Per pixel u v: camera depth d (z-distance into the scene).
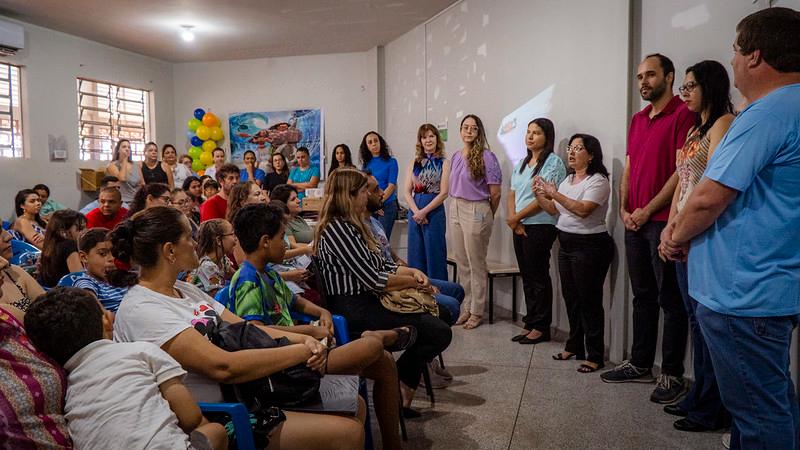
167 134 8.90
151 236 1.74
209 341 1.71
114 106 8.02
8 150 6.54
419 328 2.68
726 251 1.65
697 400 2.68
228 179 5.12
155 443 1.32
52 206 6.19
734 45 1.70
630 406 2.92
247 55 8.54
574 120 4.11
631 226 3.14
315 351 1.83
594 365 3.47
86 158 7.55
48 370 1.35
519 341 4.11
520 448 2.50
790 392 1.79
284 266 3.30
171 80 8.96
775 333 1.61
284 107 8.80
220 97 8.97
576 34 4.05
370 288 2.65
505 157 5.11
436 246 4.77
